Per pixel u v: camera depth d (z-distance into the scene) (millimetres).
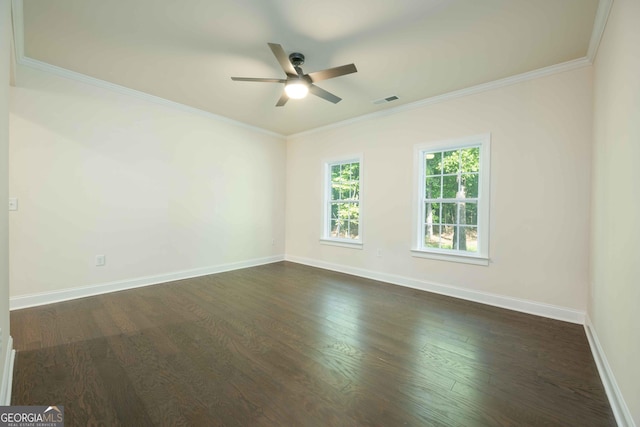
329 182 5207
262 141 5352
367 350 2232
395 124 4148
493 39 2459
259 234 5355
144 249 3850
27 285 2977
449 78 3184
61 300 3186
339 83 3330
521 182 3115
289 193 5801
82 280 3338
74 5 2092
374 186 4398
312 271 4883
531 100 3045
